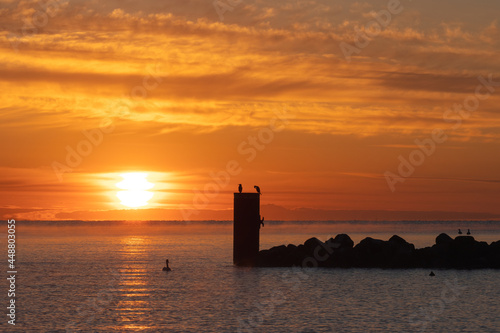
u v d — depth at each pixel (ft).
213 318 193.57
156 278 281.74
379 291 242.17
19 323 186.60
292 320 190.90
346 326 183.21
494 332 177.37
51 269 322.14
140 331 177.37
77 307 210.18
